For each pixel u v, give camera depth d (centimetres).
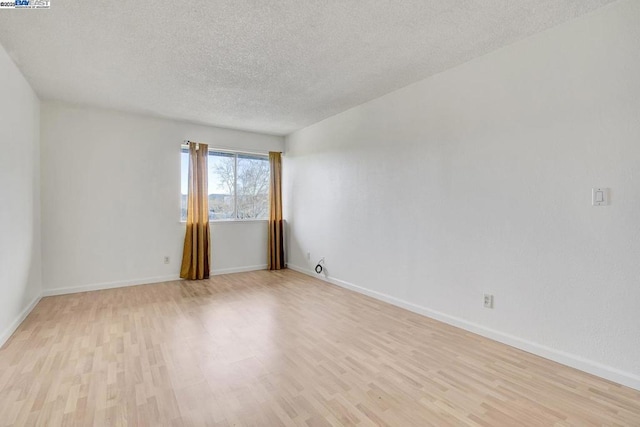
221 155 532
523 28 233
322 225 482
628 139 199
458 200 295
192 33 239
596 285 213
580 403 182
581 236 220
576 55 220
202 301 377
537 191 241
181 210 488
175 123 477
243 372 216
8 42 251
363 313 335
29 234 337
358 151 412
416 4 204
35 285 361
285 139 578
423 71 306
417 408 178
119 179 437
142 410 175
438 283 314
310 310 345
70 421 166
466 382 204
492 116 268
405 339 270
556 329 232
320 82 333
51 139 392
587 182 216
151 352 245
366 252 401
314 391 194
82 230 414
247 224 551
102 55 273
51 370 217
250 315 329
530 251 246
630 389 196
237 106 412
